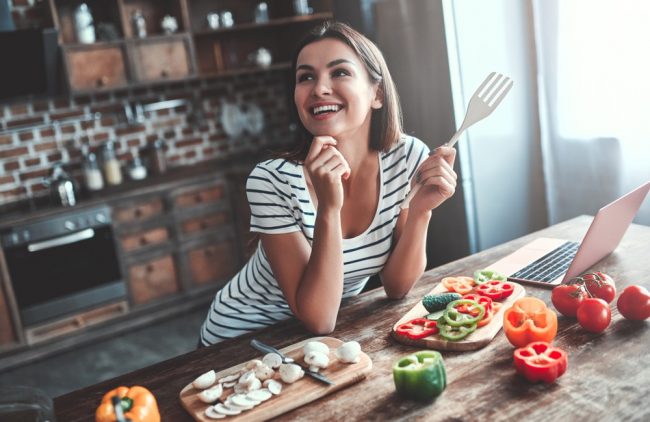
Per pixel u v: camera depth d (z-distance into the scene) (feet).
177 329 12.46
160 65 13.23
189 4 14.51
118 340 12.22
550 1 9.76
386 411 3.31
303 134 4.77
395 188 4.97
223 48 15.07
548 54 10.02
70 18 13.03
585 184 10.03
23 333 11.58
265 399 3.46
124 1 13.57
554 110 10.18
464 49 9.63
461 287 4.69
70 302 11.95
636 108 8.96
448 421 3.15
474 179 10.05
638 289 3.96
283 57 15.62
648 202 9.20
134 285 12.67
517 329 3.70
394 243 5.09
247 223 13.69
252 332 4.56
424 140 10.38
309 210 4.71
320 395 3.51
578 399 3.20
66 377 10.81
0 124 12.66
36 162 13.07
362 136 4.83
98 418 3.16
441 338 3.92
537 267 5.07
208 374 3.71
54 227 11.61
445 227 10.59
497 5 9.86
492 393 3.35
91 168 13.01
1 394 3.54
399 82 10.58
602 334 3.86
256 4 15.28
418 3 9.83
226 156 15.40
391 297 4.89
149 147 14.15
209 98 15.06
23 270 11.44
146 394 3.28
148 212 12.71
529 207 10.74
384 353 3.96
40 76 12.09
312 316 4.33
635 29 8.70
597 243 4.72
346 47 4.37
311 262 4.34
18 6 12.48
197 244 13.34
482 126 10.00
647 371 3.37
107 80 12.59
